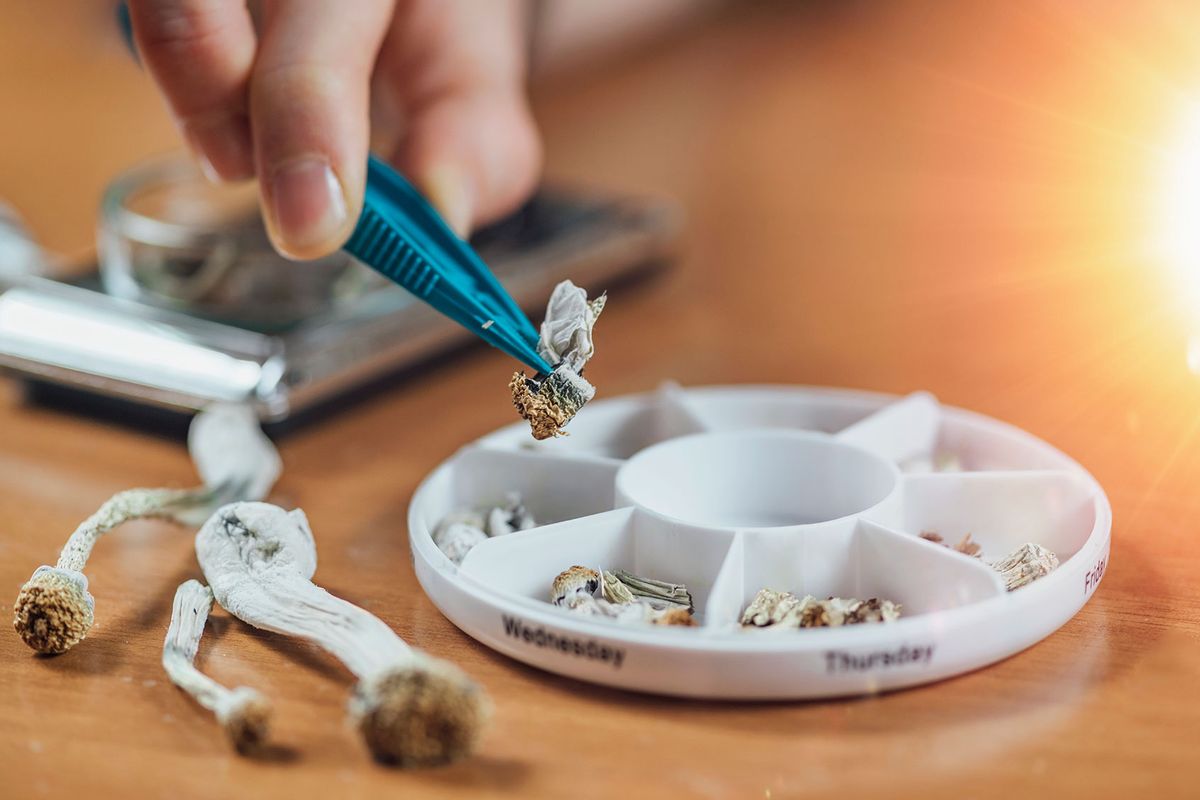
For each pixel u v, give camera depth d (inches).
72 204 21.9
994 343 17.3
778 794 11.2
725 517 13.9
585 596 12.5
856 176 22.9
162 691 12.2
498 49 17.3
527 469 13.8
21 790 11.4
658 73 30.5
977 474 13.3
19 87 29.4
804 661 11.7
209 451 14.4
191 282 16.0
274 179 13.5
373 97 17.4
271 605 12.5
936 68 28.2
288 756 11.6
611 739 11.6
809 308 18.4
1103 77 26.2
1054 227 20.2
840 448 13.7
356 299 16.2
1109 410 15.8
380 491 14.8
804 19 33.7
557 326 12.9
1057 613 12.3
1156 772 11.4
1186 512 14.0
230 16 14.1
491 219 17.3
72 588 12.5
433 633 12.7
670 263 19.7
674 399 14.8
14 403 16.5
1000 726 11.7
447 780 11.4
